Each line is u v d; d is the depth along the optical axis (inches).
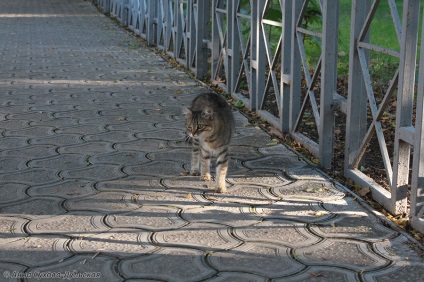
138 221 197.3
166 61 529.3
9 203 211.9
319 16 381.7
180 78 451.5
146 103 367.6
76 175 241.0
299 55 287.6
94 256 172.1
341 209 208.8
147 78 449.7
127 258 171.0
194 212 205.6
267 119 323.6
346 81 414.0
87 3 1170.6
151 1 612.1
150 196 220.1
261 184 233.3
